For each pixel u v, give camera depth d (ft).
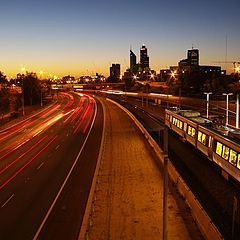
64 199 109.91
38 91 500.33
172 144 183.52
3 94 343.46
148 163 148.97
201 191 112.16
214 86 437.17
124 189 115.24
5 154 186.29
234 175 108.68
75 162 159.63
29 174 142.72
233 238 78.23
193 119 170.50
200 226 80.33
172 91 541.34
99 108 444.96
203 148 141.69
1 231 87.92
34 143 215.92
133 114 333.83
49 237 83.71
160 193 109.70
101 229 85.15
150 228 84.33
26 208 103.55
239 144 107.65
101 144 196.75
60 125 296.92
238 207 97.14
